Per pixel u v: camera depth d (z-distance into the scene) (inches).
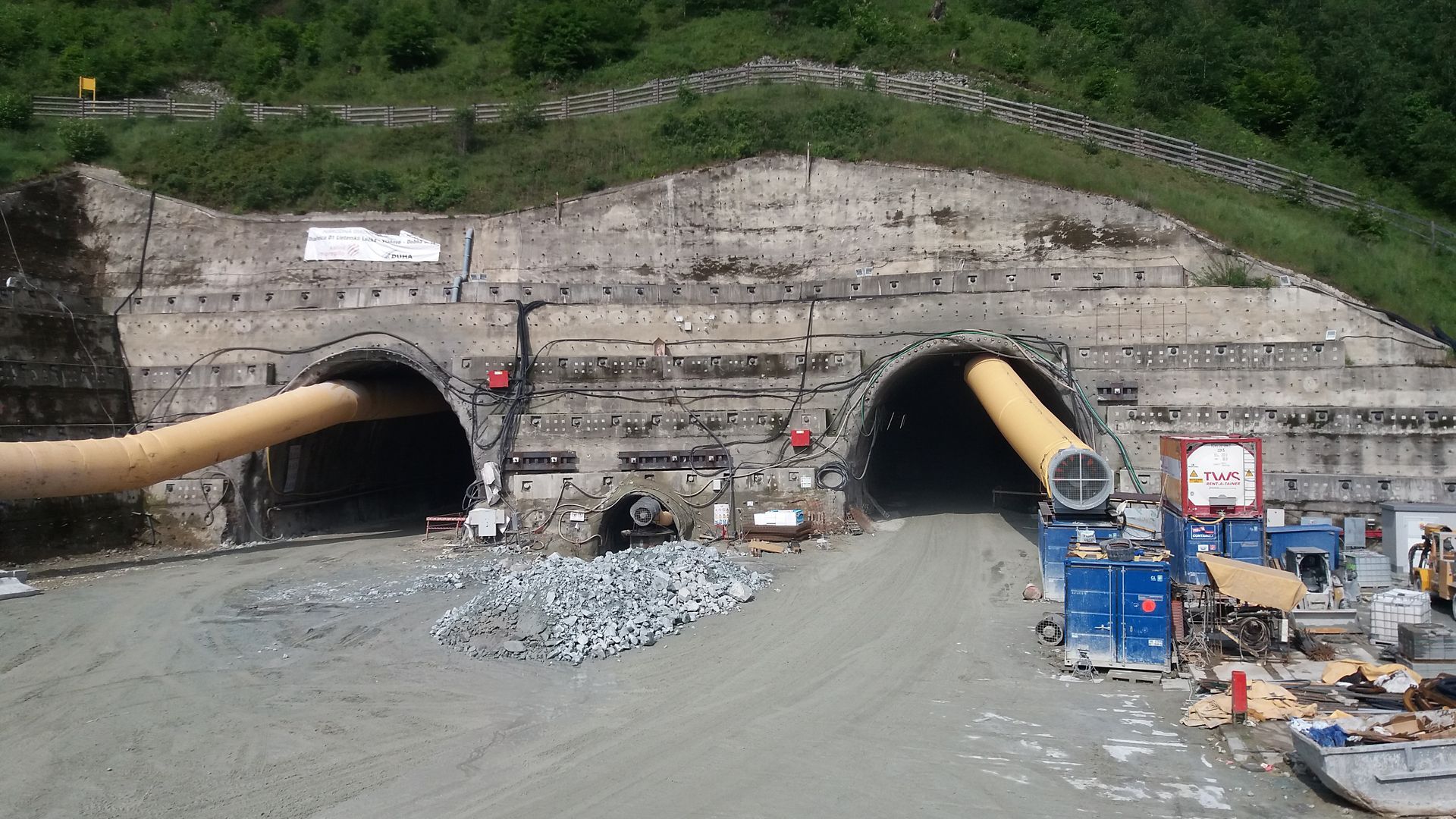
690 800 474.6
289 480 1411.2
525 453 1269.7
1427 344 1111.6
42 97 1953.7
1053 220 1376.7
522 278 1553.9
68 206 1589.6
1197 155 1568.7
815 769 511.8
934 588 932.0
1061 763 513.3
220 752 561.9
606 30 2287.2
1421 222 1476.4
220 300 1453.0
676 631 804.0
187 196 1620.3
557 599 800.9
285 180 1644.9
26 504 1157.1
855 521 1229.1
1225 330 1150.3
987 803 464.4
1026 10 2300.7
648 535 1214.3
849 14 2279.8
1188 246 1299.2
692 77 1932.8
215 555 1234.6
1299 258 1255.5
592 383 1285.7
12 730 607.5
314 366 1332.4
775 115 1620.3
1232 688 569.9
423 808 473.4
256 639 817.5
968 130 1572.3
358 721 608.4
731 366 1267.2
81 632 847.1
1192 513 835.4
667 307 1291.8
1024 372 1252.5
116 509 1259.2
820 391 1247.5
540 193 1615.4
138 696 672.4
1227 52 2017.7
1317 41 2034.9
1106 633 667.4
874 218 1473.9
